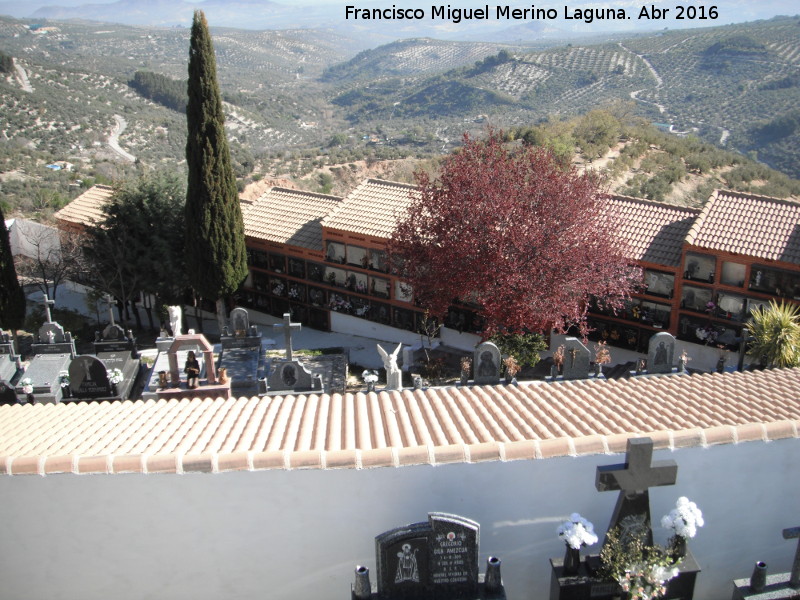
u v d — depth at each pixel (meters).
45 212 56.50
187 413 15.34
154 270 37.34
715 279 30.81
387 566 11.62
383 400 16.14
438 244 29.08
